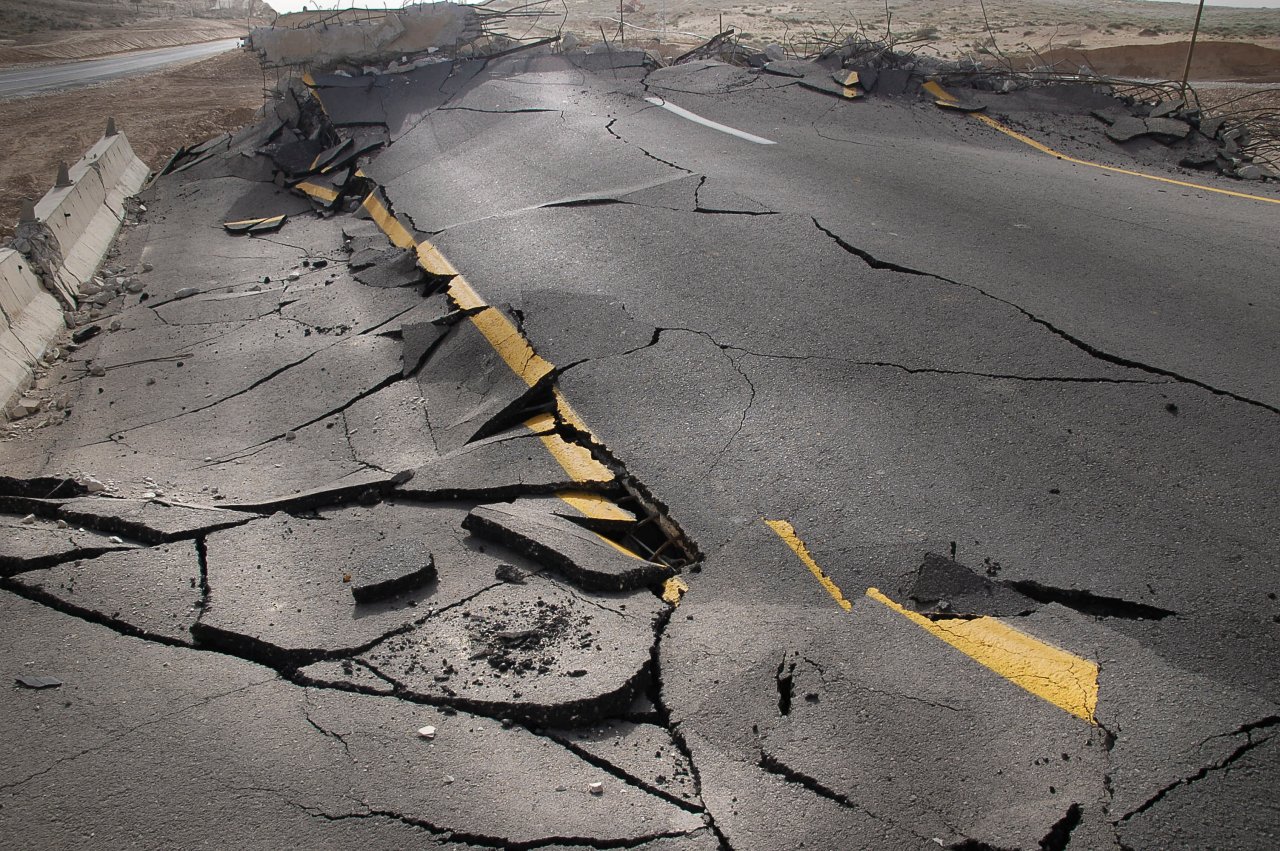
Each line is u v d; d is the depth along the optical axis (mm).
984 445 5098
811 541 4508
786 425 5469
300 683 3727
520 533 4566
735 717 3449
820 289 7000
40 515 5195
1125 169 10055
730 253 7742
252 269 9711
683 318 6777
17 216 13453
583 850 2934
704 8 50250
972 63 13180
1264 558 4109
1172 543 4254
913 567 4227
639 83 13953
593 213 8906
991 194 8836
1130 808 2953
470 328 7031
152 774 3275
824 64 13766
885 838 2920
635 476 5195
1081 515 4496
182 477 5676
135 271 10109
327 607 4188
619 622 4023
